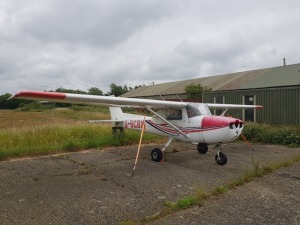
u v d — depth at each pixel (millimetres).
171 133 8477
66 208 4461
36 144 9820
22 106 47375
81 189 5406
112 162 7789
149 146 10562
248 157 8484
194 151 9539
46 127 11586
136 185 5652
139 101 7652
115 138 10930
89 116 25625
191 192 5199
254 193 5113
